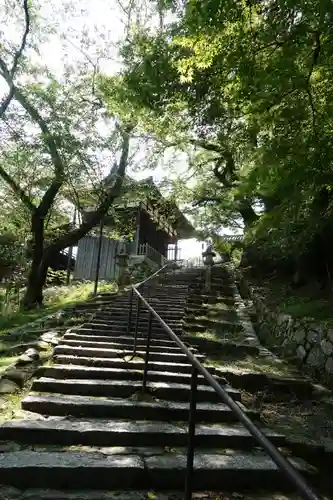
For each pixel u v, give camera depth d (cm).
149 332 415
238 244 1348
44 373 432
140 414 361
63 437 306
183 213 1650
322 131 416
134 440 315
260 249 1068
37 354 509
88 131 1109
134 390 409
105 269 1700
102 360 481
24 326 785
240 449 325
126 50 601
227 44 368
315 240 817
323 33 349
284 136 427
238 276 1266
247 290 1139
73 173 1130
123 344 567
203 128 748
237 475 278
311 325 666
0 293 1264
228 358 632
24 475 254
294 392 511
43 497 240
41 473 256
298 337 693
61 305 1044
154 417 362
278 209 538
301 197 438
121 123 1088
